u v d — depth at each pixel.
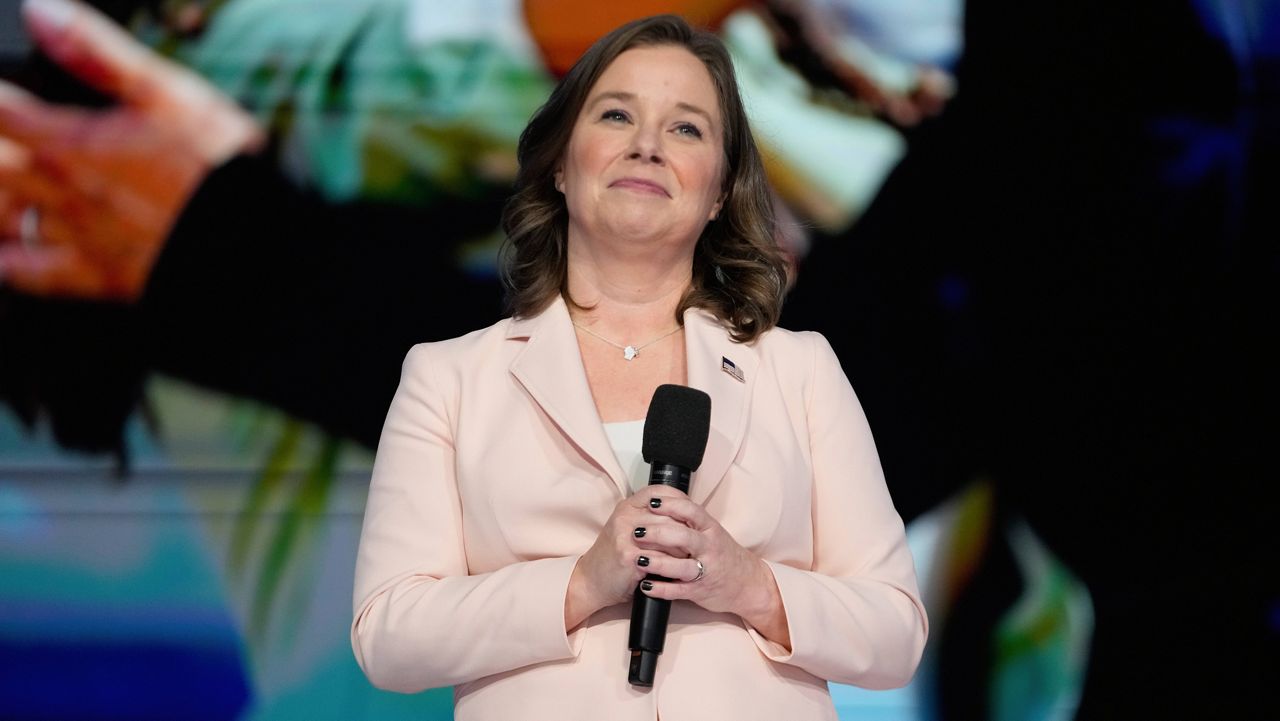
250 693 12.27
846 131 13.16
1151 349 13.03
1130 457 12.92
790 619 6.42
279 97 13.05
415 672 6.55
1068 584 12.72
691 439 6.30
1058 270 13.10
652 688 6.39
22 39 12.98
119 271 12.79
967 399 12.96
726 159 7.86
